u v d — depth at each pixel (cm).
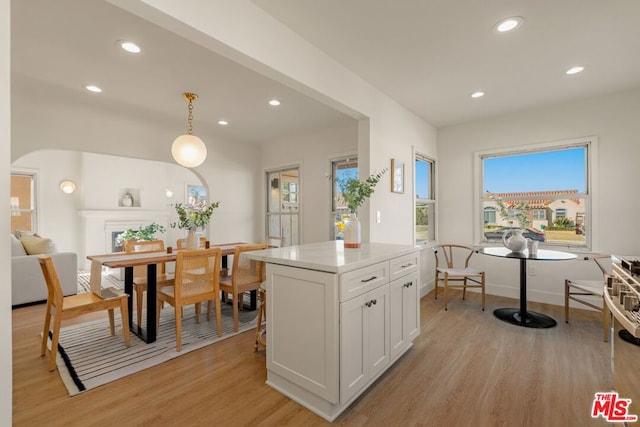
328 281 168
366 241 306
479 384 200
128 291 315
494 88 316
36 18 199
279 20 208
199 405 180
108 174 721
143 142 416
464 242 432
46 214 650
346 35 225
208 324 311
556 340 267
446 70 278
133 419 168
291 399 185
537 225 383
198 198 870
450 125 441
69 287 411
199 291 267
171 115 399
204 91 321
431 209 453
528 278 386
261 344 250
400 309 230
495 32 220
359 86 290
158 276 340
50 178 655
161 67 268
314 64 238
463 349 250
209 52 243
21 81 296
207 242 379
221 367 224
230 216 532
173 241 825
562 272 363
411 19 206
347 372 173
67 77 287
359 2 189
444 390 194
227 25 176
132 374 214
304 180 504
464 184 432
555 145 362
